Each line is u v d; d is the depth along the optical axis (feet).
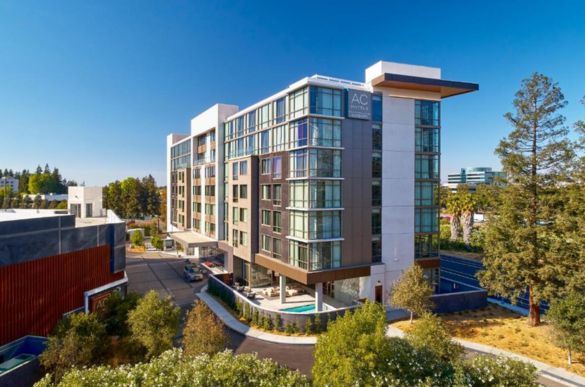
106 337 63.21
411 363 51.19
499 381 48.42
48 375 46.91
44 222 72.28
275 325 92.12
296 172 102.78
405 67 107.96
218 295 119.65
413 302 89.35
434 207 115.85
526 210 91.45
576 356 73.10
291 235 105.40
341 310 93.66
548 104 88.58
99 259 87.51
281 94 108.58
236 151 142.10
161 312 64.34
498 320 95.14
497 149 95.86
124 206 335.26
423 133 114.01
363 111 104.32
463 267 163.63
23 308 67.46
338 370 47.37
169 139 234.38
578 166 85.30
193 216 186.39
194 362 49.39
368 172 106.11
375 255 107.86
